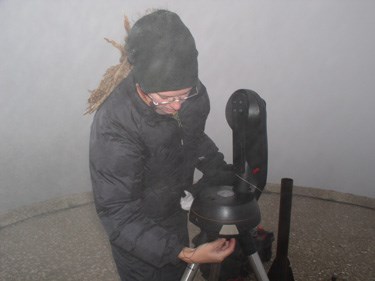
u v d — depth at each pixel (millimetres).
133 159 1032
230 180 1285
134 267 1267
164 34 873
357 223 2350
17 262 2041
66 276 1919
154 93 926
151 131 1041
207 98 1305
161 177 1189
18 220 2473
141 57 897
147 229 1041
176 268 1312
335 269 1913
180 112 1186
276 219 2420
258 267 1211
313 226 2328
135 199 1080
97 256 2090
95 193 1040
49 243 2232
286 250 1504
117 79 1070
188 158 1312
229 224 1019
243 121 1065
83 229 2379
